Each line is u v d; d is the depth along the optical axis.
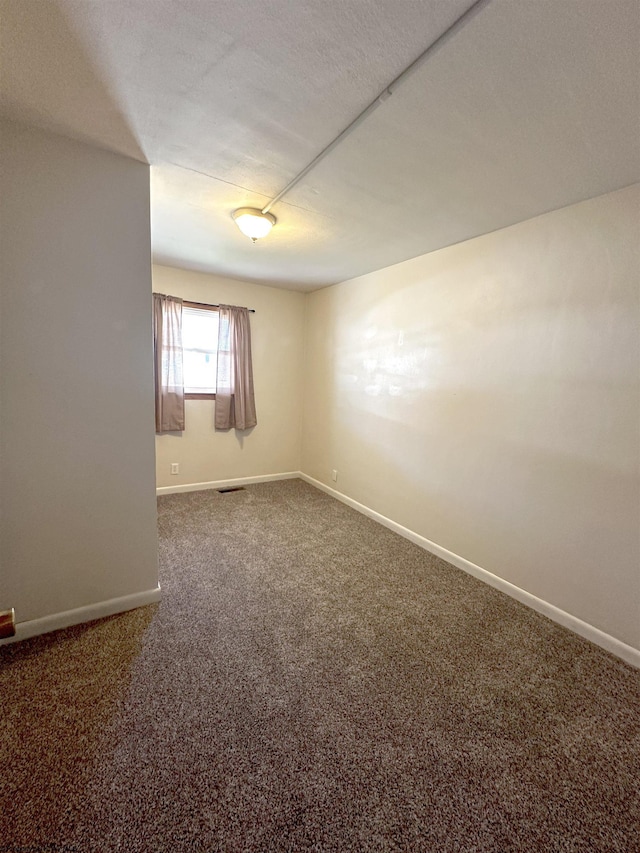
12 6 0.95
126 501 1.90
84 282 1.67
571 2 0.89
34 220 1.55
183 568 2.46
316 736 1.33
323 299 4.17
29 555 1.70
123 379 1.81
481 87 1.18
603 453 1.86
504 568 2.35
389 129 1.42
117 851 0.98
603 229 1.82
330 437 4.13
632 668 1.74
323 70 1.15
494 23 0.96
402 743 1.32
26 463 1.64
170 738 1.29
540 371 2.12
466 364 2.55
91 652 1.67
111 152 1.65
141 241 1.76
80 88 1.26
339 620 2.00
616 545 1.83
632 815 1.13
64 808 1.07
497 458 2.37
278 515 3.48
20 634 1.72
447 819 1.10
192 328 3.93
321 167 1.71
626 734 1.40
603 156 1.52
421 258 2.90
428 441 2.88
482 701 1.52
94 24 1.00
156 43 1.06
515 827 1.09
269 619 1.97
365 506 3.60
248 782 1.17
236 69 1.15
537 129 1.38
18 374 1.59
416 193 1.91
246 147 1.58
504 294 2.29
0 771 1.16
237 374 4.07
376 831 1.06
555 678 1.66
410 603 2.19
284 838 1.03
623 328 1.77
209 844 1.01
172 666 1.62
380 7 0.94
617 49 1.01
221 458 4.22
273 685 1.54
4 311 1.53
